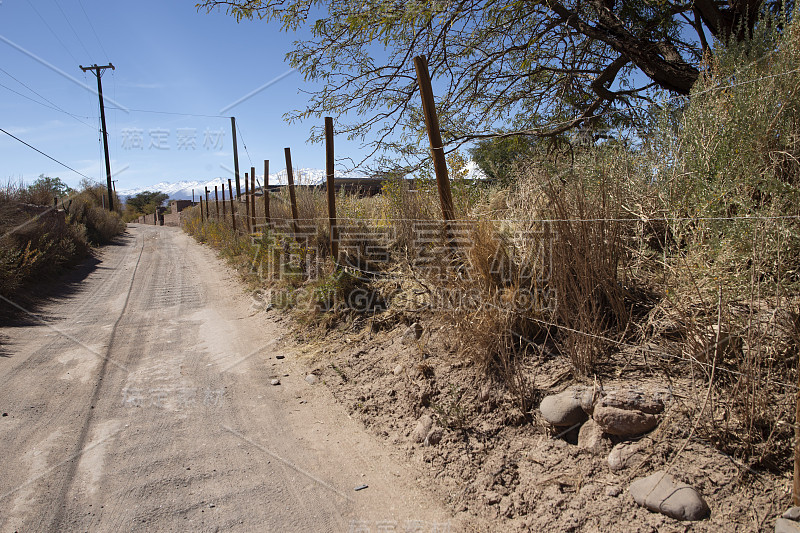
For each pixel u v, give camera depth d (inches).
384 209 298.8
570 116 315.6
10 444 143.6
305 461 132.5
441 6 240.5
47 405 173.3
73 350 246.1
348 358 200.5
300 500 113.9
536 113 321.4
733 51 149.3
